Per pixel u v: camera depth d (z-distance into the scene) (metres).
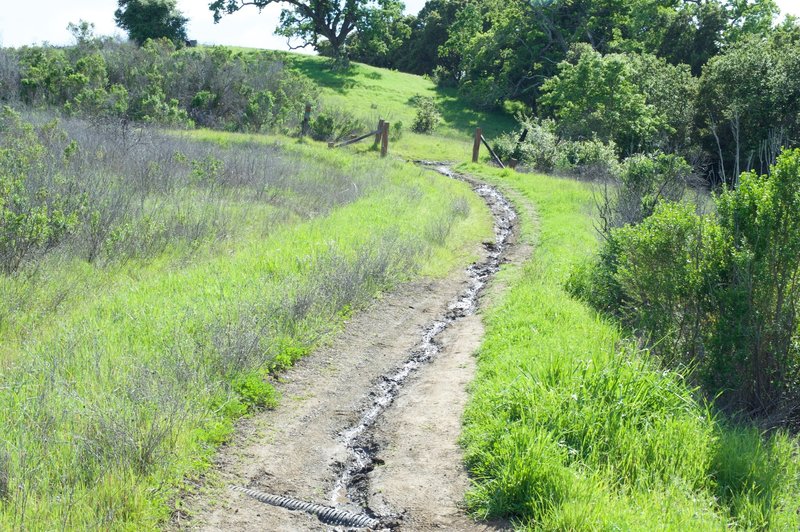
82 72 29.58
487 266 14.02
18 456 5.33
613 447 5.94
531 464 5.51
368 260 11.69
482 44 52.53
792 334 7.94
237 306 8.88
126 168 16.75
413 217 16.00
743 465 5.91
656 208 9.90
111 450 5.64
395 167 23.70
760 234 7.96
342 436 6.96
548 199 20.14
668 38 44.84
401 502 5.69
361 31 60.00
